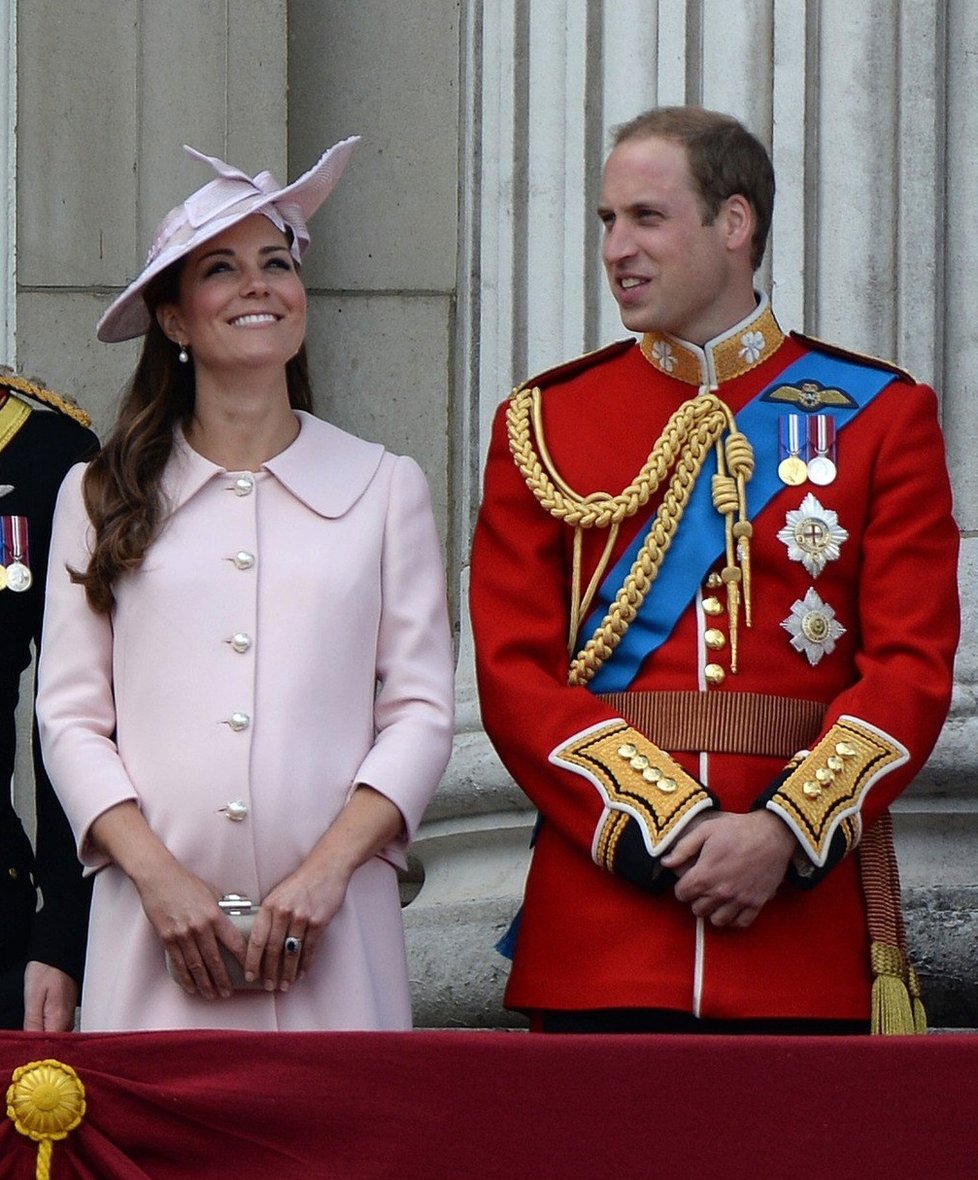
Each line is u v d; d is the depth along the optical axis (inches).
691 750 561.6
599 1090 472.1
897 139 760.3
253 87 894.4
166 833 546.3
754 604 570.3
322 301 907.4
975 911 681.6
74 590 567.2
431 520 585.9
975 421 748.6
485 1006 727.1
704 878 538.0
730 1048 472.7
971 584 728.3
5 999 581.6
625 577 577.0
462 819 775.1
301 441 581.9
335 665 558.9
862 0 764.6
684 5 792.3
